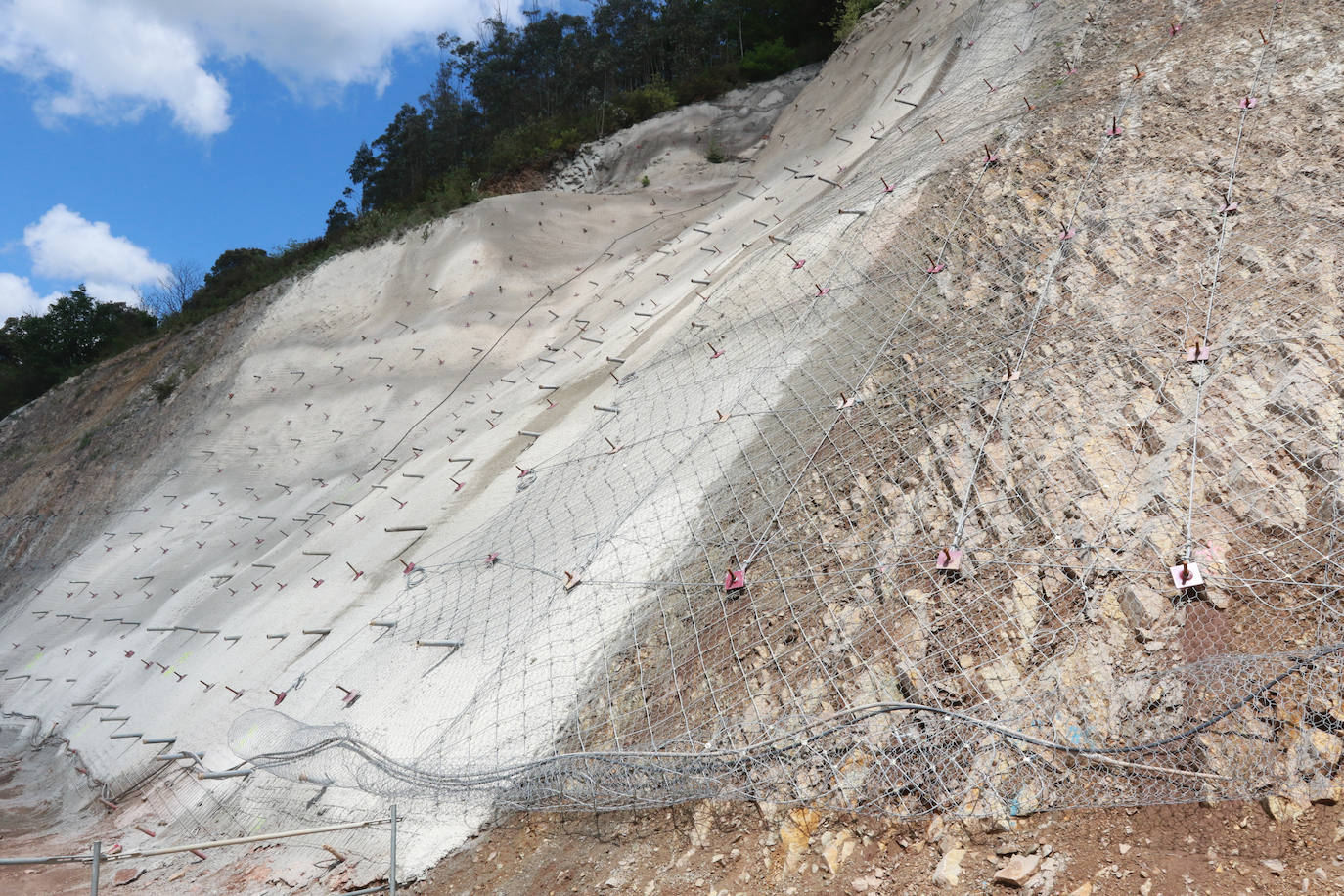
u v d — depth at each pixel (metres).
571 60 43.31
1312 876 4.46
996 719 5.93
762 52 35.62
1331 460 6.44
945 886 5.23
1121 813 5.24
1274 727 5.20
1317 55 10.62
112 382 31.88
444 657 10.09
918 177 13.60
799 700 6.75
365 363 23.69
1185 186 9.81
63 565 23.50
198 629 15.75
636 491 10.79
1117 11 15.01
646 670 8.02
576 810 7.11
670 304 17.50
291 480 21.12
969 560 7.10
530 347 21.59
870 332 10.92
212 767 11.03
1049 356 8.62
